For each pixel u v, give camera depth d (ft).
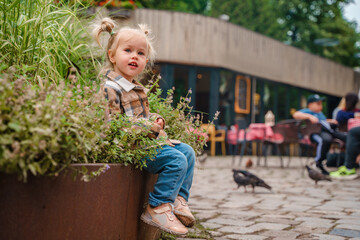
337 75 63.77
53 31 8.13
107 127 5.50
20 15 7.70
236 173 16.29
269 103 51.90
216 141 43.65
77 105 5.25
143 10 39.11
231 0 82.33
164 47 40.45
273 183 19.21
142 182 6.97
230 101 46.60
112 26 7.80
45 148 4.49
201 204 13.05
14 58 7.25
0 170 4.24
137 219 6.84
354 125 24.50
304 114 24.54
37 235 4.71
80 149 4.94
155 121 7.18
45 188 4.77
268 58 50.55
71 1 9.43
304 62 56.85
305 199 14.34
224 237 8.77
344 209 12.34
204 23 42.29
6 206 4.45
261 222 10.34
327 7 91.66
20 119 4.32
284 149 47.11
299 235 9.01
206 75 44.06
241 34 46.14
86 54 9.11
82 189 5.23
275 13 88.94
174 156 6.73
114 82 7.18
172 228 6.58
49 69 7.37
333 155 29.63
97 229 5.55
